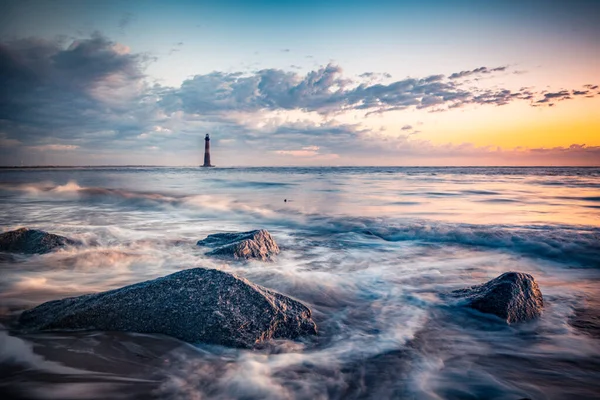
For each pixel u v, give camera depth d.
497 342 4.72
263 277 7.07
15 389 3.46
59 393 3.43
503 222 13.70
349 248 10.18
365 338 4.78
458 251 9.86
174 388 3.56
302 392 3.61
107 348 4.12
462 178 51.75
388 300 6.18
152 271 7.48
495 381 3.85
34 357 3.95
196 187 33.91
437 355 4.38
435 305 5.90
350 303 6.06
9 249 8.52
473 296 5.77
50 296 5.97
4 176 53.22
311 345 4.51
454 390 3.69
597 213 16.14
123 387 3.54
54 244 8.77
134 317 4.41
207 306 4.44
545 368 4.11
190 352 4.12
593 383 3.81
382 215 15.84
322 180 47.44
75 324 4.41
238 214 16.61
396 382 3.82
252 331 4.33
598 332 4.99
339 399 3.52
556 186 33.31
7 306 5.44
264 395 3.53
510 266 8.45
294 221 14.80
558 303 6.02
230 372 3.84
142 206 19.48
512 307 5.33
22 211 17.16
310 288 6.61
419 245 10.56
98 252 8.66
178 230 12.63
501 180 45.38
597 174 68.06
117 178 51.66
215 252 8.29
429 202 20.77
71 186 31.42
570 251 9.37
